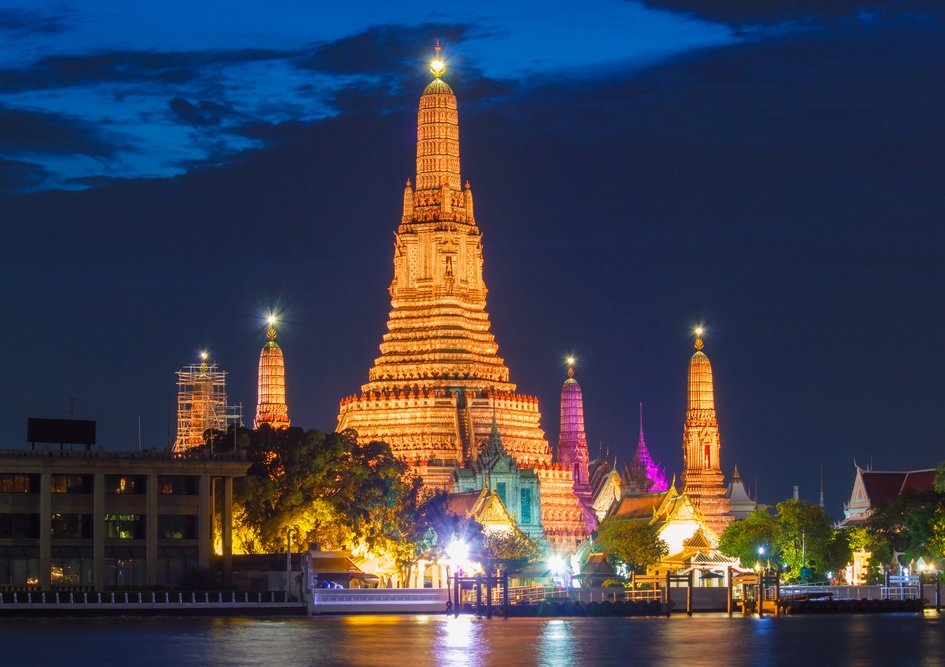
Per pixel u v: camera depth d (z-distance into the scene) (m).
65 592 185.50
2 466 191.00
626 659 139.12
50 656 140.38
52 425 199.12
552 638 158.88
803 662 137.88
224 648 146.75
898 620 189.25
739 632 167.88
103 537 194.38
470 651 145.00
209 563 198.88
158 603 187.75
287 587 197.75
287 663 135.00
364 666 133.12
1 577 191.38
